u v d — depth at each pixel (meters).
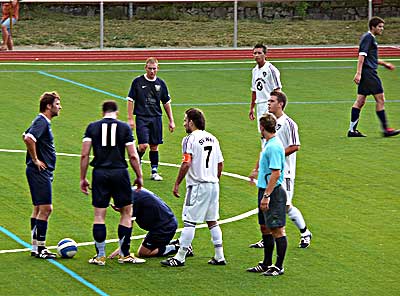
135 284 31.23
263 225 32.50
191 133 33.34
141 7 104.88
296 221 35.28
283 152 31.92
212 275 32.25
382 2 107.25
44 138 33.56
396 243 36.03
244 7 106.25
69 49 90.12
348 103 67.94
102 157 32.88
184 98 69.12
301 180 45.78
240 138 55.97
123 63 86.31
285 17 106.31
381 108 55.84
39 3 102.38
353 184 45.09
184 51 89.50
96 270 32.62
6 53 86.44
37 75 78.31
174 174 47.41
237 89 73.31
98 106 65.31
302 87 74.44
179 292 30.47
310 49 90.88
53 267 32.91
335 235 37.03
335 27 101.88
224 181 45.78
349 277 32.09
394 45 95.88
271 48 91.19
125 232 33.25
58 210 40.28
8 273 32.19
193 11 105.31
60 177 45.97
